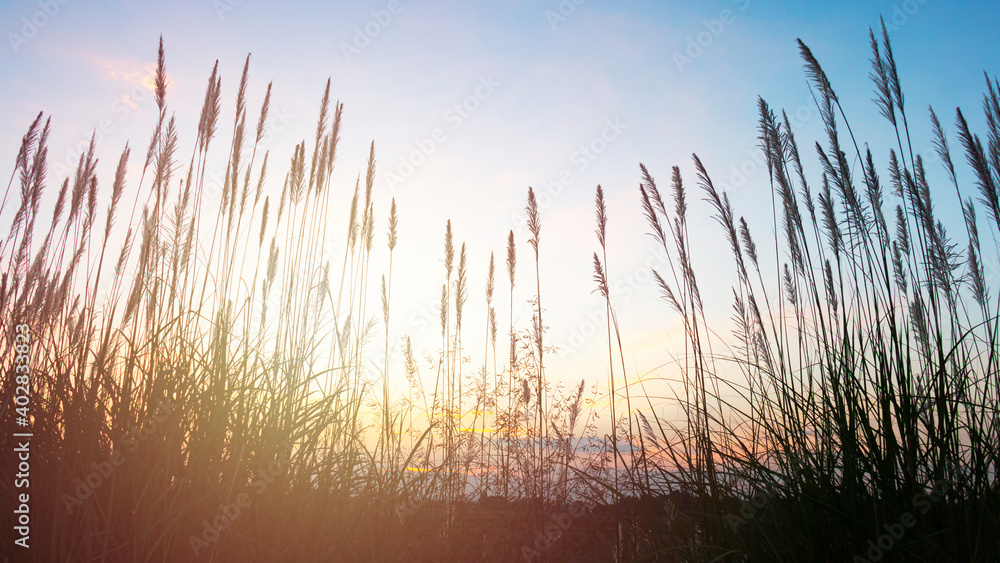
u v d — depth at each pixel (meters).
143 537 1.81
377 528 2.38
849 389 1.96
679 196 3.01
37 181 3.31
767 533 1.95
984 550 1.68
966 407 1.93
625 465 2.60
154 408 2.07
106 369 2.21
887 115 2.56
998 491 1.75
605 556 2.51
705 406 2.43
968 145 2.61
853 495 1.85
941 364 1.88
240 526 2.03
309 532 2.14
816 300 2.47
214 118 3.53
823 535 1.87
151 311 2.79
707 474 2.22
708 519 2.14
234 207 3.65
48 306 3.11
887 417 1.83
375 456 2.54
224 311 2.98
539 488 3.02
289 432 2.29
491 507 3.05
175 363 2.34
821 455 2.03
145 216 3.24
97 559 1.80
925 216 2.65
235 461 2.10
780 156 2.95
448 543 2.56
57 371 2.17
